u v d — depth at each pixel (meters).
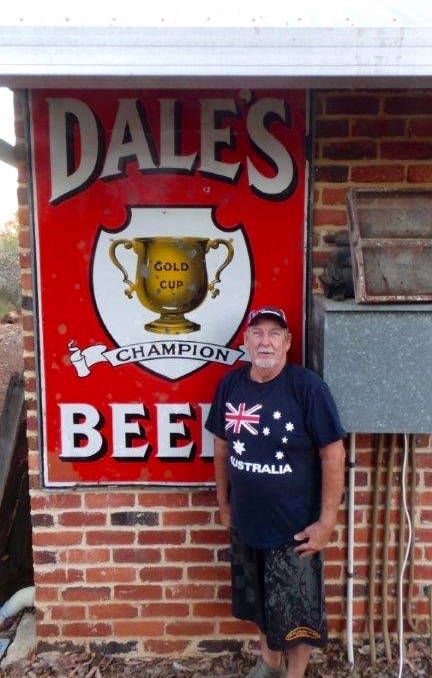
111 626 3.31
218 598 3.29
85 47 2.26
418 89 2.93
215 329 3.07
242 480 2.68
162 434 3.15
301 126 2.92
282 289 3.04
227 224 3.00
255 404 2.64
